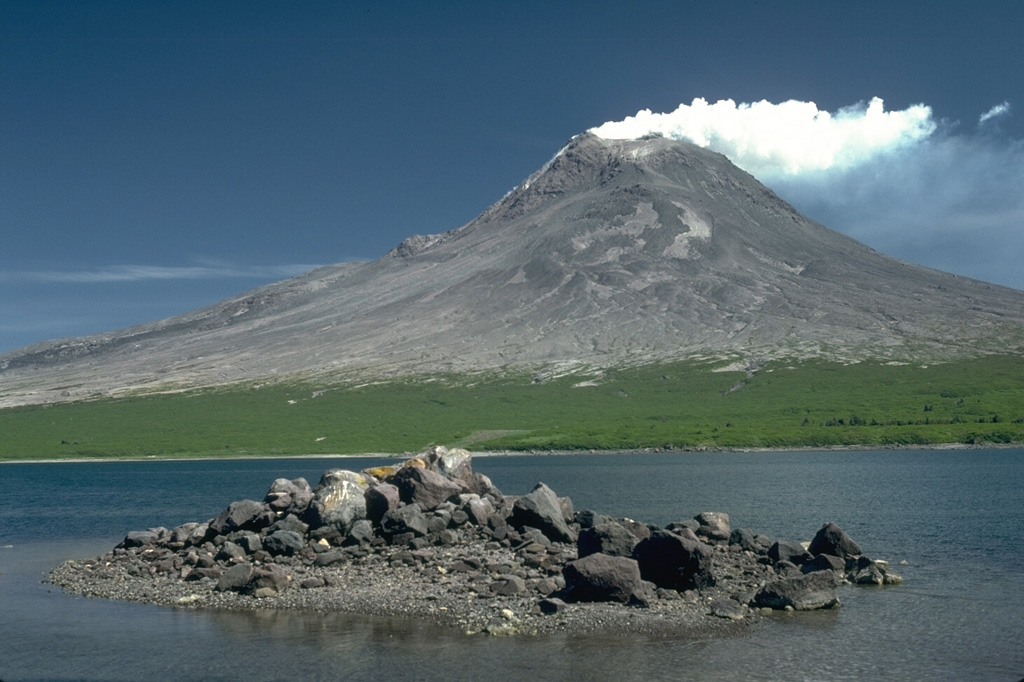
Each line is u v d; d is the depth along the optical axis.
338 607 39.28
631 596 39.09
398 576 44.47
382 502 52.88
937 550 54.84
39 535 71.94
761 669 30.78
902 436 195.12
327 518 51.62
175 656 33.09
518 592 40.41
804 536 61.94
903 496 89.88
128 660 32.78
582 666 31.02
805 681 29.62
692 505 83.56
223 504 101.25
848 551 47.28
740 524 68.69
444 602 39.44
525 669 30.73
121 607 41.22
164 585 45.47
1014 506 79.44
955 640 34.19
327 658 32.28
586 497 92.81
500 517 52.78
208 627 36.97
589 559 39.94
